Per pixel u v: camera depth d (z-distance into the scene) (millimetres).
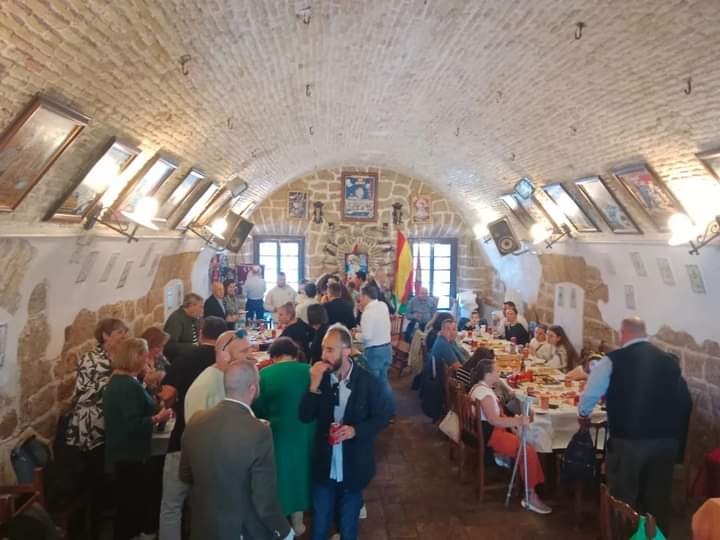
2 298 3379
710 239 4359
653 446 3840
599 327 6809
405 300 8773
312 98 5379
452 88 5055
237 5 3029
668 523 3967
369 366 6461
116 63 2857
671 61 3264
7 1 1997
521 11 3348
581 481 4402
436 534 4316
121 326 4070
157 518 4082
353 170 11047
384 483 5219
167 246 6406
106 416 3666
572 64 3801
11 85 2375
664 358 3879
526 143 5688
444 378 6316
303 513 4633
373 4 3352
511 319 8156
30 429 3805
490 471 5496
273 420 3611
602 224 5887
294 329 5754
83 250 4176
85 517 3881
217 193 6738
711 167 3859
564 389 5484
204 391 3395
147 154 4180
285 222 11008
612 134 4469
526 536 4297
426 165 9180
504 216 8719
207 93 4016
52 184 3271
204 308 7520
